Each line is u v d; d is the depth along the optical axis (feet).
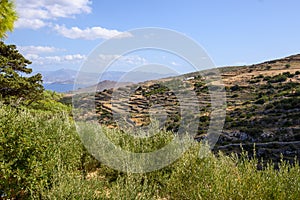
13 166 9.96
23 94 60.18
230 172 10.42
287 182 9.39
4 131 10.30
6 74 61.00
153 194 11.76
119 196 9.74
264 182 9.45
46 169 10.68
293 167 9.74
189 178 11.02
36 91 61.46
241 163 10.54
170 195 11.78
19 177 9.53
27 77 63.57
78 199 9.43
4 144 10.00
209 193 9.75
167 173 13.35
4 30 14.25
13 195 9.97
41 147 10.90
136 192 10.09
